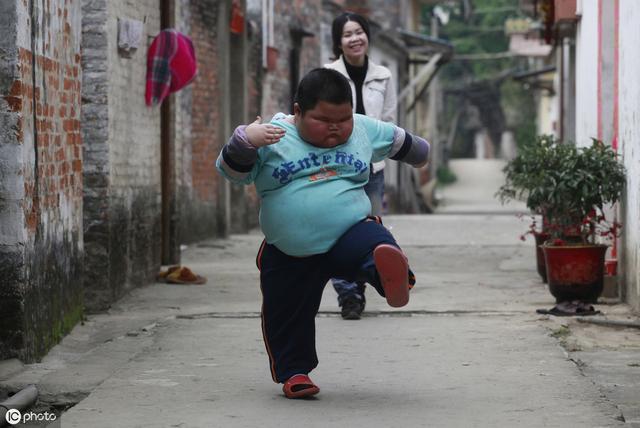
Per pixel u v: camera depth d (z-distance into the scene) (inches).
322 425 210.2
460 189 2554.1
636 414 219.1
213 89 706.8
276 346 235.9
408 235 727.1
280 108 940.0
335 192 222.4
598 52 466.0
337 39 359.9
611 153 370.9
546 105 2284.7
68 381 254.4
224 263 541.0
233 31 751.1
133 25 390.3
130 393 239.1
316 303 233.8
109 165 377.1
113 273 384.5
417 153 234.4
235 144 215.0
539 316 346.3
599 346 299.9
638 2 354.9
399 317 349.4
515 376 255.3
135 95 419.5
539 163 369.4
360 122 230.2
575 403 226.7
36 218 281.6
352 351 289.6
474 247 623.2
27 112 272.2
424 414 218.5
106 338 319.0
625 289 378.0
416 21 1934.1
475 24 2856.8
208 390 242.5
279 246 226.1
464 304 377.1
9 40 264.7
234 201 771.4
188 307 377.4
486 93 2955.2
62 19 310.8
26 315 271.4
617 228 388.5
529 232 440.1
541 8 792.9
